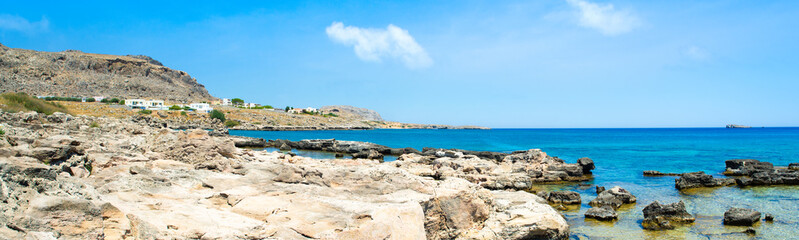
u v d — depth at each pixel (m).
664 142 108.81
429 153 57.53
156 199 13.54
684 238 18.42
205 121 146.12
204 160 20.83
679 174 39.22
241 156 26.28
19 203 8.43
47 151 15.32
